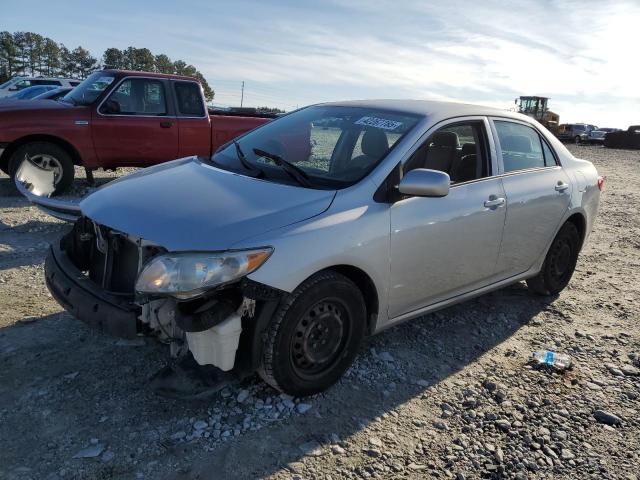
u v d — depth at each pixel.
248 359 2.85
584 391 3.51
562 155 4.95
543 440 2.98
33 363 3.31
